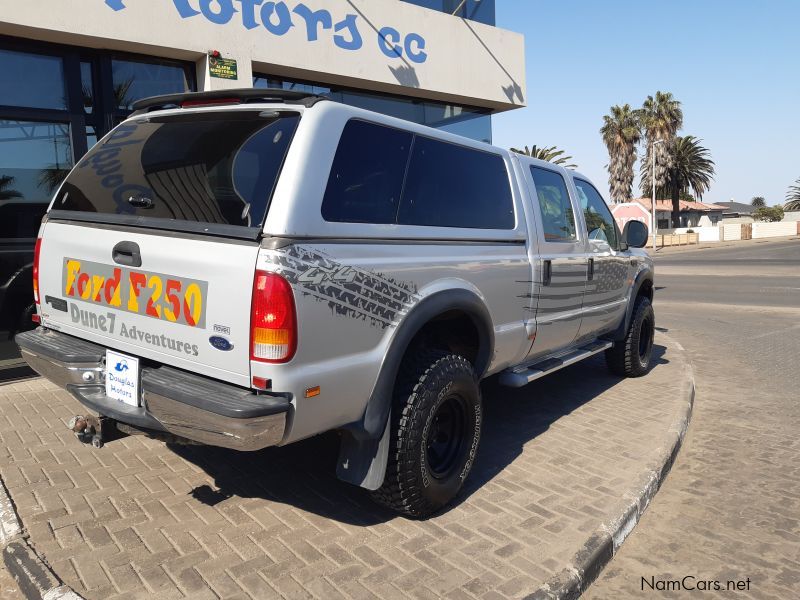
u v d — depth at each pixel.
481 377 3.71
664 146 51.81
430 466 3.19
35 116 5.79
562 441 4.37
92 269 2.96
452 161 3.51
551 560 2.82
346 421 2.77
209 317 2.50
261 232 2.41
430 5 9.20
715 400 5.68
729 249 40.50
